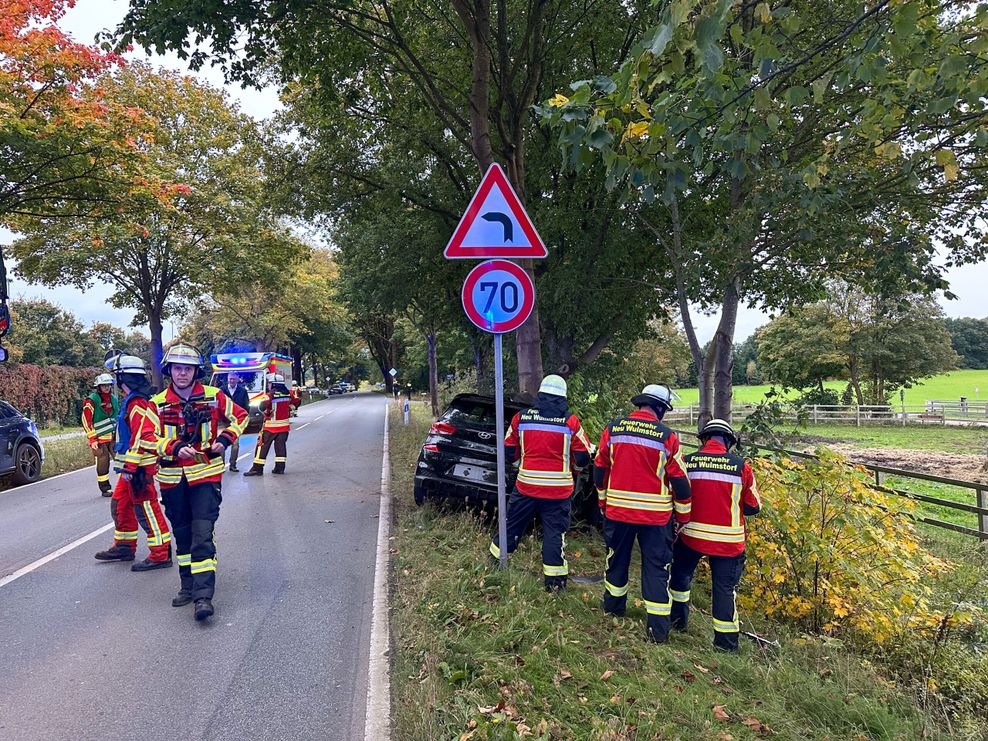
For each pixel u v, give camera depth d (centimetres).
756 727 343
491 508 693
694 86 360
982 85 354
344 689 372
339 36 943
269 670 395
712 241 784
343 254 1688
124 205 1493
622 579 483
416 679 361
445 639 403
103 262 2262
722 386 935
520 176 888
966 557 739
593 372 1506
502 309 529
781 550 560
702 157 372
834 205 691
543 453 517
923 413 3123
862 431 2775
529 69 883
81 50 1249
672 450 455
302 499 928
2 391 2638
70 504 937
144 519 604
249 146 1329
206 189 2239
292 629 457
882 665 501
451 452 716
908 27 331
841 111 771
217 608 498
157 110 2206
